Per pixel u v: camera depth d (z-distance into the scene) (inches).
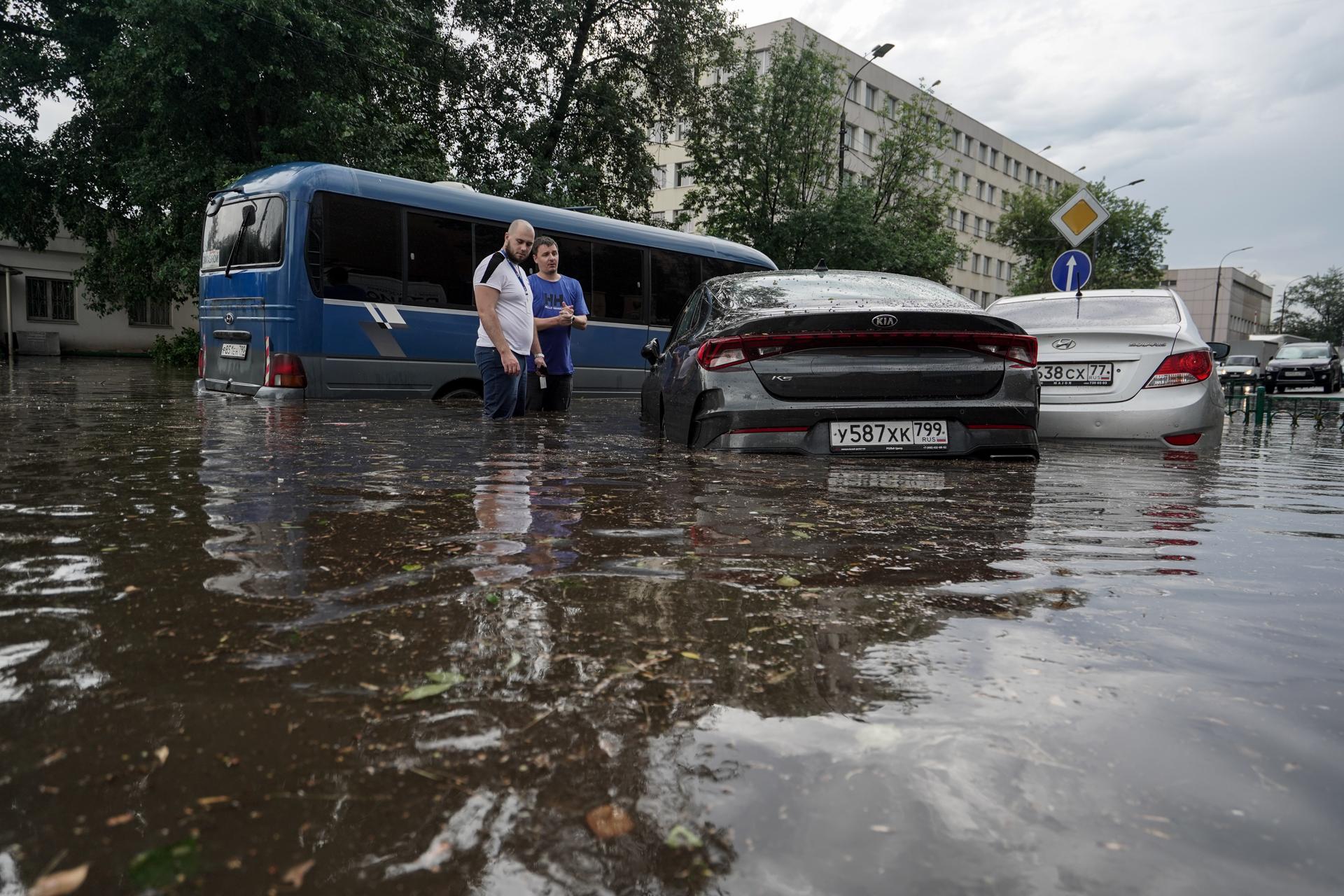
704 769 42.5
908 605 75.5
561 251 506.6
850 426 196.5
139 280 989.8
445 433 247.6
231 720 47.2
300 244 406.6
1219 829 38.0
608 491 141.2
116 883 32.4
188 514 112.3
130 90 723.4
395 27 796.6
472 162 1064.8
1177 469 218.4
